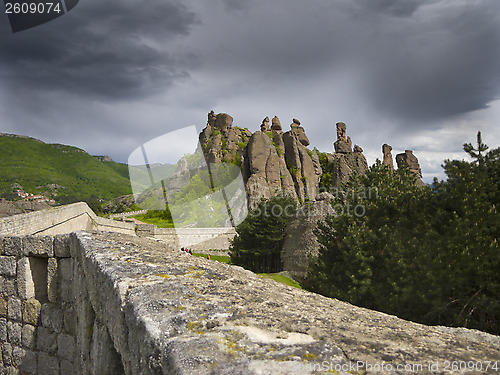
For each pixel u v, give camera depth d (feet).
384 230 53.57
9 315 21.26
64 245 19.17
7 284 21.40
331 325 6.20
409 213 53.62
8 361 21.11
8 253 21.47
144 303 6.50
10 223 38.29
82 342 13.92
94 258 10.98
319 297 9.85
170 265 10.18
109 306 8.62
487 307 38.75
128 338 6.84
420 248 47.14
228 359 4.36
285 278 95.14
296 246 100.12
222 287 8.30
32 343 20.24
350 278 55.83
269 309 6.80
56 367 19.45
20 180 604.49
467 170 48.34
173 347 4.69
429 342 5.58
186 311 6.13
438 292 42.24
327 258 70.38
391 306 47.85
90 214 75.15
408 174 73.92
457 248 42.42
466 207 45.14
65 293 19.24
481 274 39.58
